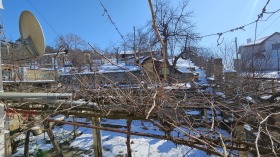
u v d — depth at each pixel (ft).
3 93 9.20
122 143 24.17
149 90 8.89
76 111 10.89
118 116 9.26
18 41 11.67
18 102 11.02
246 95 15.46
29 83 22.62
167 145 22.91
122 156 21.26
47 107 10.78
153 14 4.81
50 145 24.45
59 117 23.93
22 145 24.43
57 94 10.34
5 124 10.11
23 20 11.96
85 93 11.41
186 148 21.57
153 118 8.13
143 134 7.29
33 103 11.00
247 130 10.87
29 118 11.93
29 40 11.73
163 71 6.97
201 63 67.41
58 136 26.89
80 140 25.80
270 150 6.27
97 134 20.79
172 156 20.48
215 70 37.52
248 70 24.03
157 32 5.12
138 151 21.94
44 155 22.11
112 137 26.02
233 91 16.61
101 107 9.90
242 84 17.44
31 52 11.82
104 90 10.66
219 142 6.64
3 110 9.45
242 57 30.14
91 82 13.00
